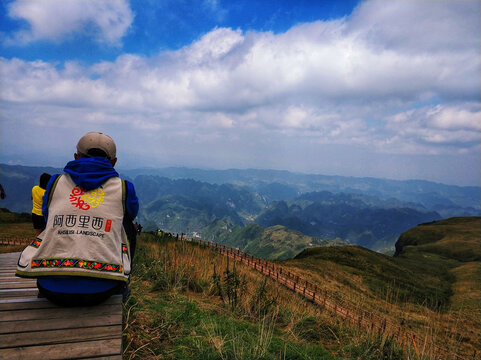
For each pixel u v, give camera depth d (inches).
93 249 83.7
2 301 90.0
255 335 162.9
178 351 122.0
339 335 218.2
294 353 148.6
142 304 179.3
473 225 4768.7
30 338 75.5
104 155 97.0
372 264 2054.6
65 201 86.4
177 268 282.7
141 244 593.9
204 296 254.7
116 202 90.0
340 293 854.5
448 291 1754.4
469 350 370.9
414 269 2465.6
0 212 2564.0
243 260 1073.5
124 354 107.3
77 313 87.3
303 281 898.7
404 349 197.0
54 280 83.4
